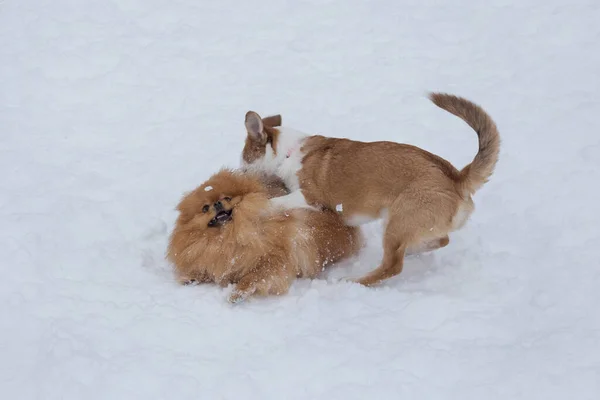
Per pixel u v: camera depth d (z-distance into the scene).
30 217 7.75
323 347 5.63
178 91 11.33
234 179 6.80
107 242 7.45
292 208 7.07
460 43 12.43
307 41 12.71
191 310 6.20
